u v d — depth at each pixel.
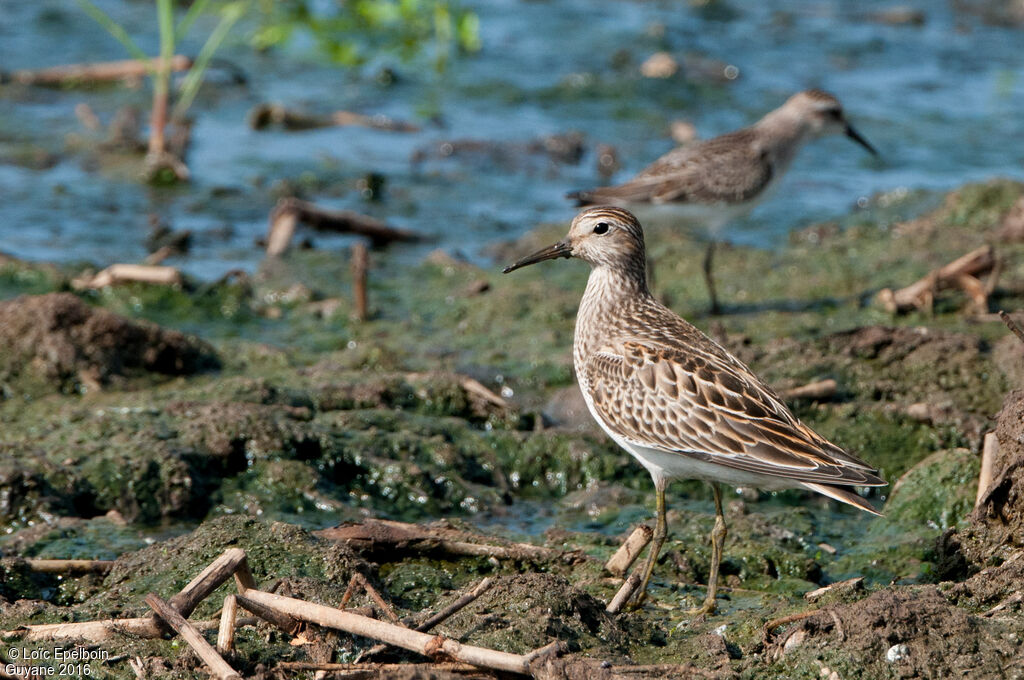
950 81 27.83
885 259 18.58
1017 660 8.44
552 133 23.97
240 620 9.12
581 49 28.58
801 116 18.38
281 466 12.33
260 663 8.62
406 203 21.05
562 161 22.89
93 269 17.56
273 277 17.86
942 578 10.55
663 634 9.49
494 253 19.17
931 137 24.58
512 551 10.87
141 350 14.62
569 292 17.53
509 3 31.61
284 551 10.23
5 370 14.01
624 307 11.74
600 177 22.36
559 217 20.73
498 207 21.08
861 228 20.12
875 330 15.01
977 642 8.58
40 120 23.31
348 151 23.03
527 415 14.13
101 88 25.00
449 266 18.55
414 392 14.29
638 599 10.17
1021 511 10.28
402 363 15.34
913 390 14.23
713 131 24.20
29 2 29.11
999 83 27.77
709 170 17.39
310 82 26.20
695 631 9.62
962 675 8.37
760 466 10.14
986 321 16.33
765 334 16.11
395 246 19.48
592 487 12.93
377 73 26.72
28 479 11.54
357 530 10.91
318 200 20.89
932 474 12.04
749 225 20.55
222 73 26.22
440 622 9.02
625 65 27.62
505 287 17.66
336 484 12.53
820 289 17.84
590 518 12.33
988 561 10.32
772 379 14.35
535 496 13.02
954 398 14.06
